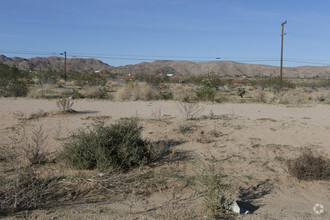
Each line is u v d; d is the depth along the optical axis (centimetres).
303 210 562
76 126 1148
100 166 696
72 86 3928
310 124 1285
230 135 1066
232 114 1511
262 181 702
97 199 573
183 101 2017
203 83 3600
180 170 744
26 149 802
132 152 757
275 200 610
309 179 733
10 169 690
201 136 1038
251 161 821
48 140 945
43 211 508
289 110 1722
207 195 571
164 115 1419
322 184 712
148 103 1888
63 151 808
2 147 839
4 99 1891
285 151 912
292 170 743
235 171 752
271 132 1127
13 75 2894
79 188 617
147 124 1189
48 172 687
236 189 646
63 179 651
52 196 578
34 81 3922
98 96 2300
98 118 1308
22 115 1266
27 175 635
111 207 536
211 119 1341
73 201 559
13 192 541
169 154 861
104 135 771
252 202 595
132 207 539
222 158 838
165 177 693
